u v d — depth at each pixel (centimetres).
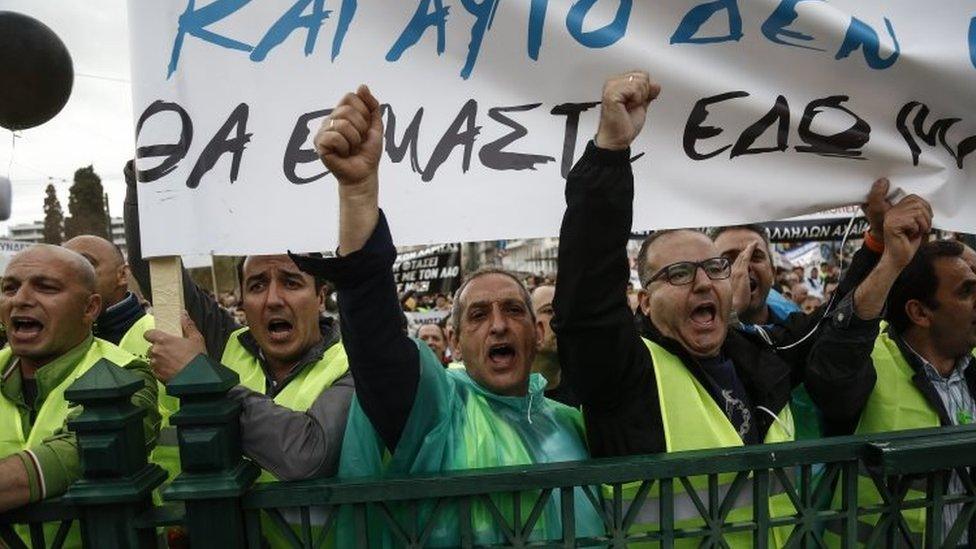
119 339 313
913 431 157
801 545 161
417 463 149
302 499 134
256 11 158
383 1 162
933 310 206
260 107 157
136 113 154
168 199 154
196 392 128
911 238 173
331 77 160
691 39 172
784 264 884
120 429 130
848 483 152
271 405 149
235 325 275
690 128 174
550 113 167
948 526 193
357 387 143
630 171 147
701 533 144
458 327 178
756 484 147
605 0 170
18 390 202
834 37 174
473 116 165
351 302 133
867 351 184
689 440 168
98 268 307
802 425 212
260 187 156
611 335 152
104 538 133
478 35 165
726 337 195
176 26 155
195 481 129
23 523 138
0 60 158
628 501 165
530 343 176
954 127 183
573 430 180
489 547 139
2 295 202
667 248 185
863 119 179
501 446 161
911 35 179
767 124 175
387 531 147
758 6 172
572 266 150
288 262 212
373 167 129
